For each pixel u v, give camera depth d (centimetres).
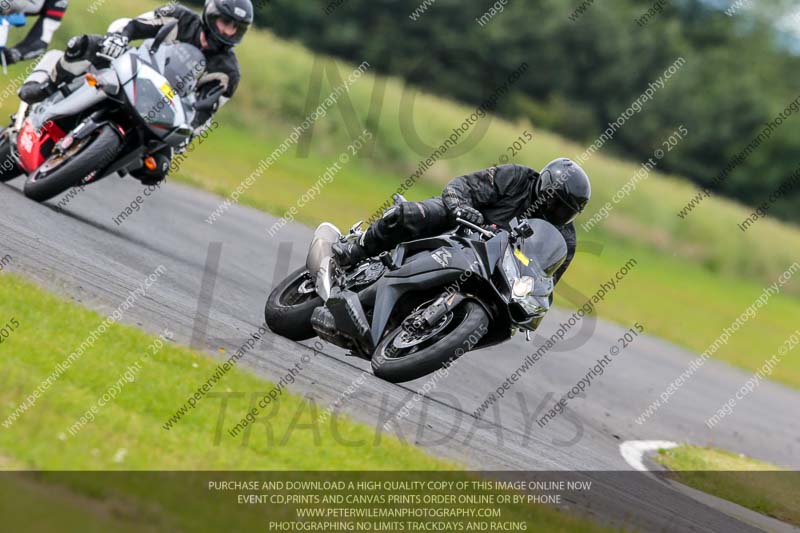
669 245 13000
